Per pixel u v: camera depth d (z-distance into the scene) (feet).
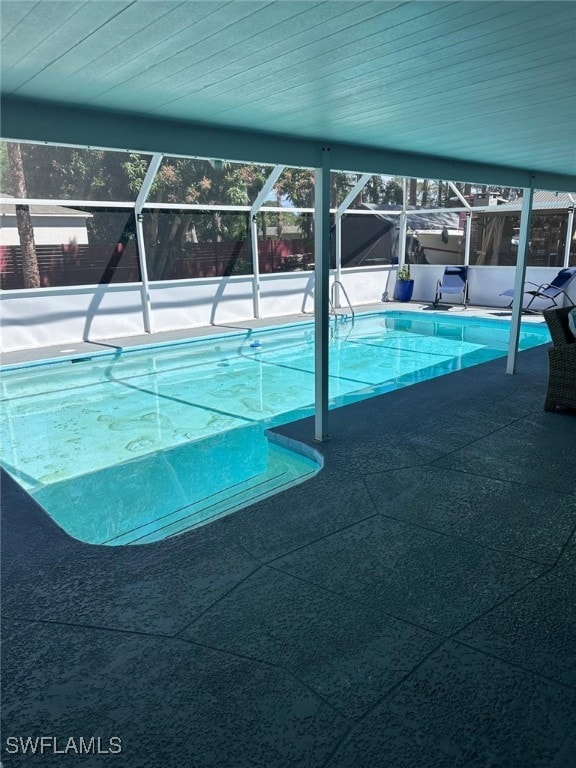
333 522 11.12
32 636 8.03
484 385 21.06
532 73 9.46
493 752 6.01
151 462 17.51
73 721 6.55
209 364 30.66
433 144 15.40
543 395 19.54
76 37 6.99
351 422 17.17
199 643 7.81
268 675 7.17
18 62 7.79
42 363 29.37
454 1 6.50
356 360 31.27
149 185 32.76
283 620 8.24
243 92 9.74
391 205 50.72
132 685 7.07
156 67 8.23
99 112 10.57
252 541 10.51
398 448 14.88
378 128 13.08
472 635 7.82
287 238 43.34
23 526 11.28
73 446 19.06
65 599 8.88
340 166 14.90
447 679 7.03
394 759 5.95
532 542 10.23
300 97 10.21
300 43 7.69
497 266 44.42
